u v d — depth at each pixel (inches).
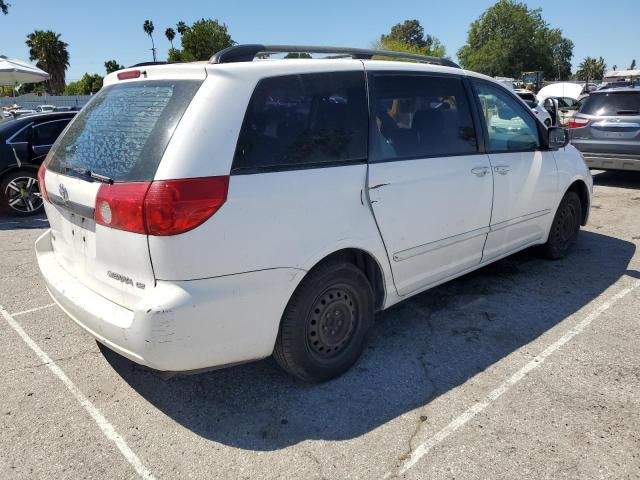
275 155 107.8
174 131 99.0
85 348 144.3
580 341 143.4
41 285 191.6
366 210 122.7
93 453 103.3
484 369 130.6
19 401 120.1
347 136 120.6
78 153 117.5
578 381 124.6
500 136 165.9
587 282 185.5
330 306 121.0
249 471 98.0
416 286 143.0
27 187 305.0
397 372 129.8
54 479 96.7
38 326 157.8
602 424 109.2
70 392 123.6
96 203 104.3
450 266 152.2
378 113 128.1
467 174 148.8
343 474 96.9
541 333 148.6
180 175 95.5
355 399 119.3
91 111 125.5
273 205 105.6
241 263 102.6
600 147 346.3
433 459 100.1
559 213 200.2
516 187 169.5
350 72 124.9
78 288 116.3
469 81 157.8
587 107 358.3
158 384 126.6
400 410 115.0
